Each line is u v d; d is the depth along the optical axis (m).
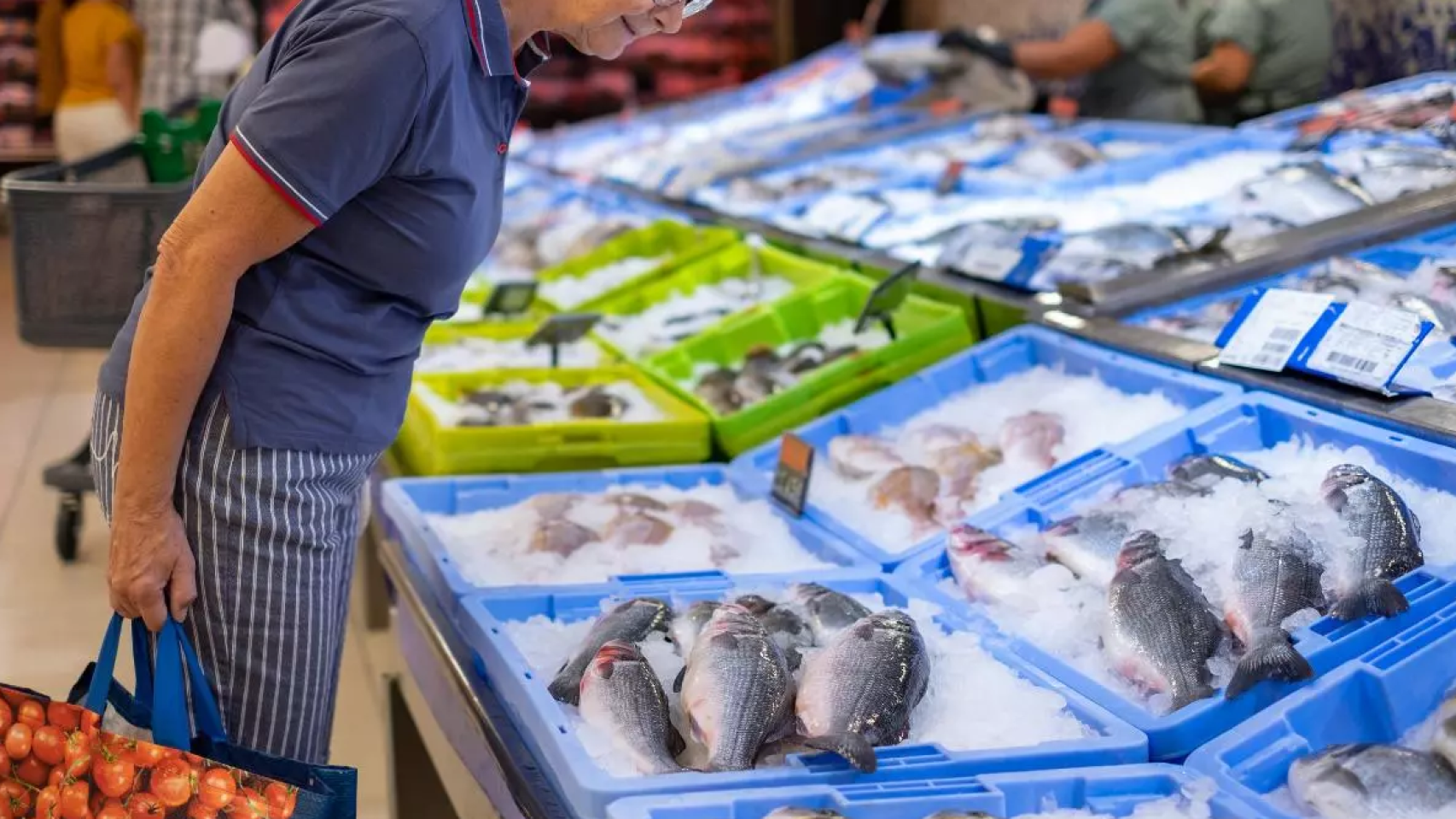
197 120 5.02
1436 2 4.75
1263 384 2.52
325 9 1.78
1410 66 4.92
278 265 1.85
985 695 1.86
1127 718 1.74
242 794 1.71
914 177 4.79
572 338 3.55
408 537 2.67
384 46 1.71
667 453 3.11
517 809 1.79
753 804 1.55
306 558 1.98
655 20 1.93
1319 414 2.37
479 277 5.16
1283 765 1.63
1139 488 2.26
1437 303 2.61
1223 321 2.90
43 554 4.81
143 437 1.80
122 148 4.87
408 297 1.94
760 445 3.08
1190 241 3.25
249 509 1.89
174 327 1.76
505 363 3.84
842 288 3.74
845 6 9.33
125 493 1.83
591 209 5.75
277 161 1.71
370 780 3.46
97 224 4.14
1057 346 3.01
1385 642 1.78
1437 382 2.38
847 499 2.72
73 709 1.72
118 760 1.72
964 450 2.65
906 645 1.79
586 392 3.41
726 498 2.85
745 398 3.26
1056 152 4.54
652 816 1.52
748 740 1.69
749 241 4.41
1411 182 3.30
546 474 2.94
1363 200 3.31
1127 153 4.64
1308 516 1.97
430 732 2.47
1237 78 5.11
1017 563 2.14
